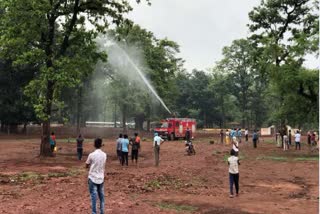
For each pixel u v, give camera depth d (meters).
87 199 14.42
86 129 80.00
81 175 21.42
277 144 48.12
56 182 18.73
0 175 21.02
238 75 107.81
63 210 12.48
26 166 25.73
